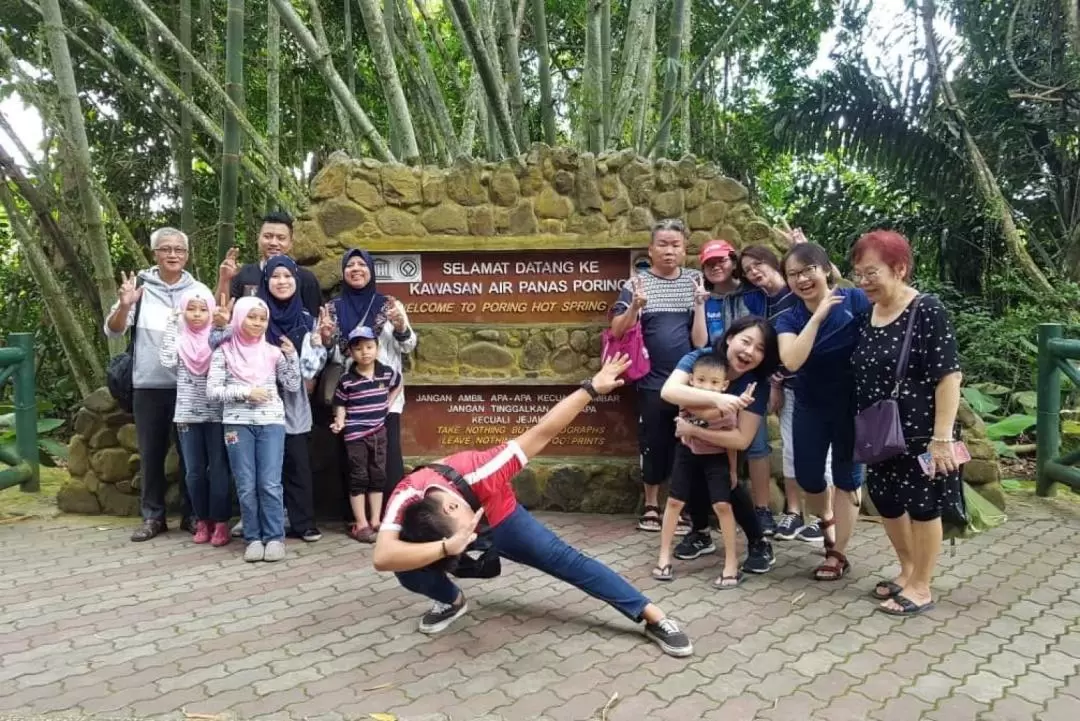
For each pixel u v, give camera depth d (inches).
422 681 105.4
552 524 176.6
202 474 165.8
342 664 110.7
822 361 133.8
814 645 115.4
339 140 381.4
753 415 134.0
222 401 156.5
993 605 129.8
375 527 170.4
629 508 184.5
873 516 179.0
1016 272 290.8
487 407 187.8
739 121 412.2
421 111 230.5
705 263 161.5
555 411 117.0
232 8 194.2
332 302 173.0
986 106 298.7
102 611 130.4
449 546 102.7
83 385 245.4
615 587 116.4
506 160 182.9
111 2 280.2
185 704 99.7
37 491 213.0
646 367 166.9
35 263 237.5
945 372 117.9
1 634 121.4
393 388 173.5
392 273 187.2
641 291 162.6
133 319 170.9
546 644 116.7
